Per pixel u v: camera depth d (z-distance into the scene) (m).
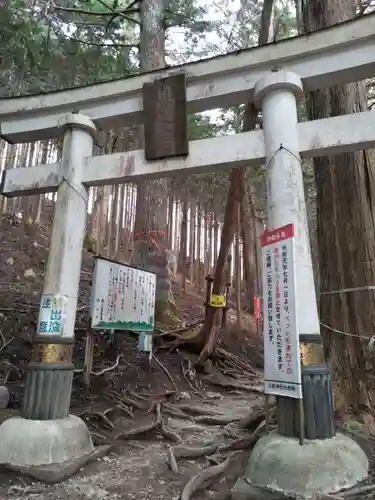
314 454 3.03
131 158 4.41
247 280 15.96
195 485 3.20
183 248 17.81
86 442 3.93
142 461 4.00
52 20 8.98
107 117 4.73
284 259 3.44
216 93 4.30
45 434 3.61
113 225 16.31
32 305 8.61
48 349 3.97
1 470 3.46
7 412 4.81
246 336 12.99
